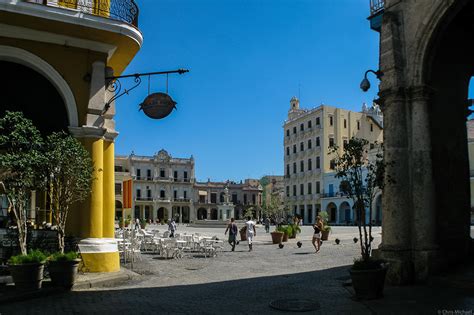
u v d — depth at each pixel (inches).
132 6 474.0
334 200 2472.9
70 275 360.5
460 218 416.8
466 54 434.9
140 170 3528.5
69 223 436.5
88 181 378.9
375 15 456.1
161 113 439.2
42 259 339.0
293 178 2920.8
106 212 463.5
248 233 804.0
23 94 491.5
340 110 2632.9
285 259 642.2
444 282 340.8
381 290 307.7
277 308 290.5
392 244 363.6
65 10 411.5
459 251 405.7
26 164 329.4
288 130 3021.7
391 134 374.3
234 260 631.2
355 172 338.6
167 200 3590.1
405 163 371.2
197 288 378.6
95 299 325.1
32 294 323.9
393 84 376.5
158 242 768.3
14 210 345.7
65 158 353.1
